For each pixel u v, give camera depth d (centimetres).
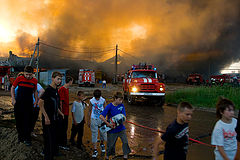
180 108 225
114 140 367
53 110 338
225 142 227
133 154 405
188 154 409
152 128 635
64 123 417
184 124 230
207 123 704
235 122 237
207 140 510
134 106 1155
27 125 392
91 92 1966
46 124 329
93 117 403
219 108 232
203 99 1188
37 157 343
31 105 402
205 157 394
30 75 403
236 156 219
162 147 450
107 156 368
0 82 1959
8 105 918
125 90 1482
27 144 381
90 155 403
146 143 482
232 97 1125
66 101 418
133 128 633
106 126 362
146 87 1164
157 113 916
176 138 226
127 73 1402
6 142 404
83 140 497
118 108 370
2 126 519
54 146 342
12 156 348
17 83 396
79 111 429
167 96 1414
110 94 1820
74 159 370
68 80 417
